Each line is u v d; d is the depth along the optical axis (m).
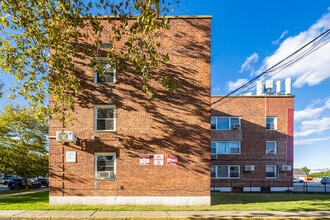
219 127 19.69
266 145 19.73
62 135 9.55
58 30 7.66
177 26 10.47
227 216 7.79
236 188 19.02
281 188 19.12
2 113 17.16
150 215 7.89
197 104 10.27
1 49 7.43
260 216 7.80
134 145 9.95
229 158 19.44
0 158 16.09
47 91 8.35
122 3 6.57
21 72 7.86
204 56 10.44
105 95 10.16
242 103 19.94
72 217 7.64
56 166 9.72
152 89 10.26
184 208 8.95
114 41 10.30
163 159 9.91
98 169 9.93
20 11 6.98
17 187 22.48
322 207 9.16
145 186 9.73
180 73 10.34
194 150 10.02
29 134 17.52
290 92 20.47
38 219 7.62
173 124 10.12
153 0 5.72
